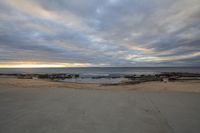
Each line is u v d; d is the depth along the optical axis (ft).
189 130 6.36
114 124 6.97
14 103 10.83
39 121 7.30
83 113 8.59
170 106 10.14
